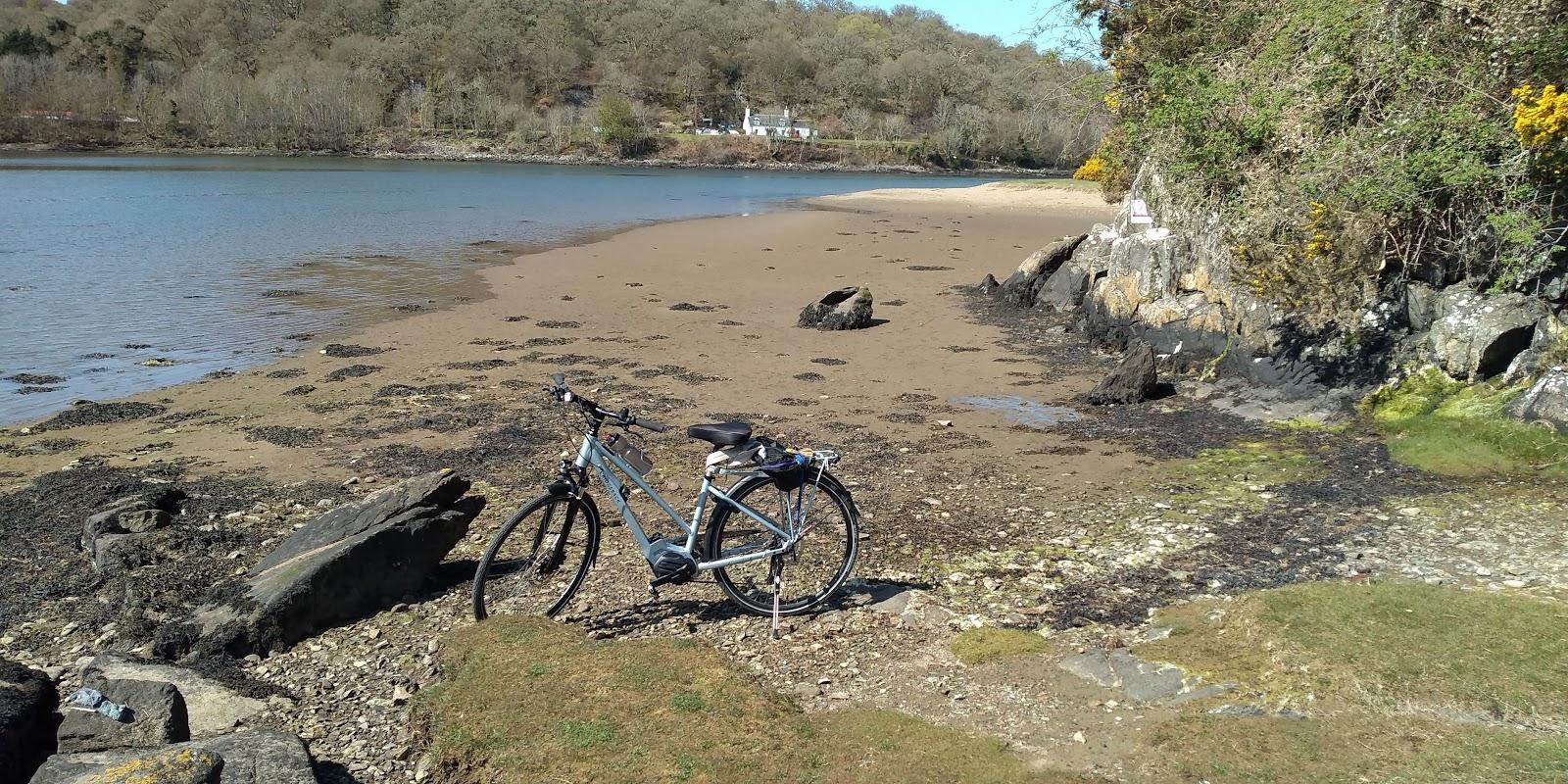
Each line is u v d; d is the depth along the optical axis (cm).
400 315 1764
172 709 412
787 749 408
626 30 17788
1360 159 1045
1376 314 1086
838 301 1777
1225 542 691
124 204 4072
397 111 13950
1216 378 1220
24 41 13025
